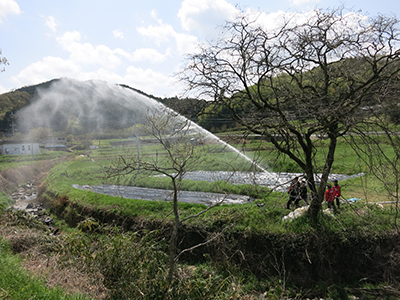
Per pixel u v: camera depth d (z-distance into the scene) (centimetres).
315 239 1239
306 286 1190
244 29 1115
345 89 1216
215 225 1460
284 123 1045
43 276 855
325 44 1137
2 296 648
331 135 1145
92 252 1074
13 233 1346
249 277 1241
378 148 1014
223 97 1148
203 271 1265
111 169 881
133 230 1650
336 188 1445
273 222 1388
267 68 1088
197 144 1002
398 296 1103
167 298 834
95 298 825
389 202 1551
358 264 1221
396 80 1003
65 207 2302
